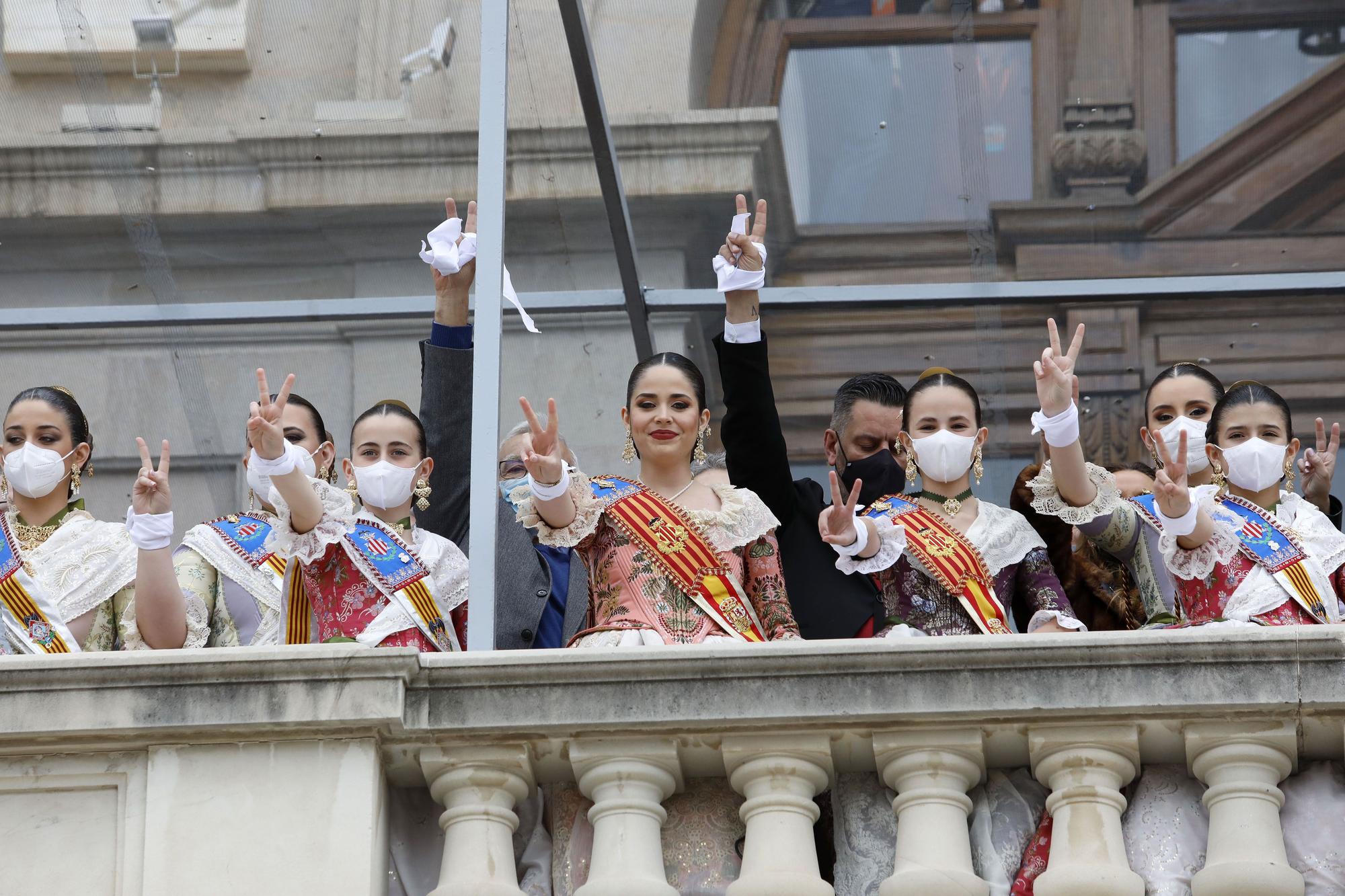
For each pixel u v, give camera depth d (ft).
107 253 74.90
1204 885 34.94
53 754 35.40
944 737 36.24
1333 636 35.68
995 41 75.82
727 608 42.37
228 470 71.31
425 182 74.69
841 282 74.08
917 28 74.64
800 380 73.26
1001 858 36.42
